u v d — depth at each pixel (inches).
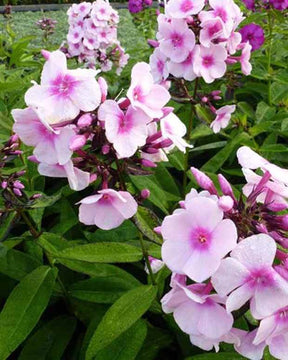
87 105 7.3
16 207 9.9
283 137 17.1
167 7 12.6
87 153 8.1
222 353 9.0
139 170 8.3
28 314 9.4
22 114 7.4
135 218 8.7
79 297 10.6
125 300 9.1
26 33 42.5
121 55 23.3
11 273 10.9
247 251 6.3
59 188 14.3
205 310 7.0
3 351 8.9
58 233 11.9
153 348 10.3
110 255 9.4
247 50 13.9
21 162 12.9
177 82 13.6
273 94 18.8
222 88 18.1
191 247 6.7
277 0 18.3
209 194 7.3
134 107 7.5
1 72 18.6
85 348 10.0
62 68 7.6
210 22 12.2
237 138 14.1
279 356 6.8
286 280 6.5
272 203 7.2
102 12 22.0
